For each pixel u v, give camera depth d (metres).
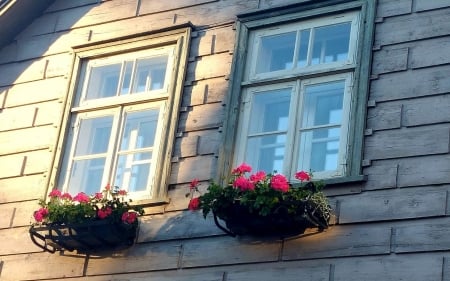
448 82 7.32
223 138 7.97
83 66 9.09
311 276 7.08
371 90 7.57
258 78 8.12
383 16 7.82
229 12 8.59
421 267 6.75
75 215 7.86
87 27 9.30
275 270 7.24
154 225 7.94
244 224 7.27
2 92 9.39
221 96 8.23
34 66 9.38
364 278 6.90
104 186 8.38
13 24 9.52
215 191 7.26
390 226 6.99
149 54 8.80
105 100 8.79
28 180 8.79
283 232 7.27
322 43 8.05
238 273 7.37
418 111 7.31
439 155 7.08
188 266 7.62
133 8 9.14
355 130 7.45
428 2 7.71
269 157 7.83
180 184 8.02
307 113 7.81
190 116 8.28
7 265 8.44
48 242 8.13
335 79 7.80
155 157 8.28
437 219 6.86
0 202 8.80
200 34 8.63
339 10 8.02
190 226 7.78
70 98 8.93
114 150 8.52
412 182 7.07
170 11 8.92
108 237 7.86
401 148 7.23
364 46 7.74
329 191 7.32
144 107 8.60
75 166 8.66
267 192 7.07
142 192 8.19
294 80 7.98
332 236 7.15
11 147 9.05
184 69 8.49
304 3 8.19
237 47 8.33
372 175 7.23
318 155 7.61
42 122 9.02
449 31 7.51
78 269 8.10
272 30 8.29
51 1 9.60
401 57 7.58
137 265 7.85
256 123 8.00
